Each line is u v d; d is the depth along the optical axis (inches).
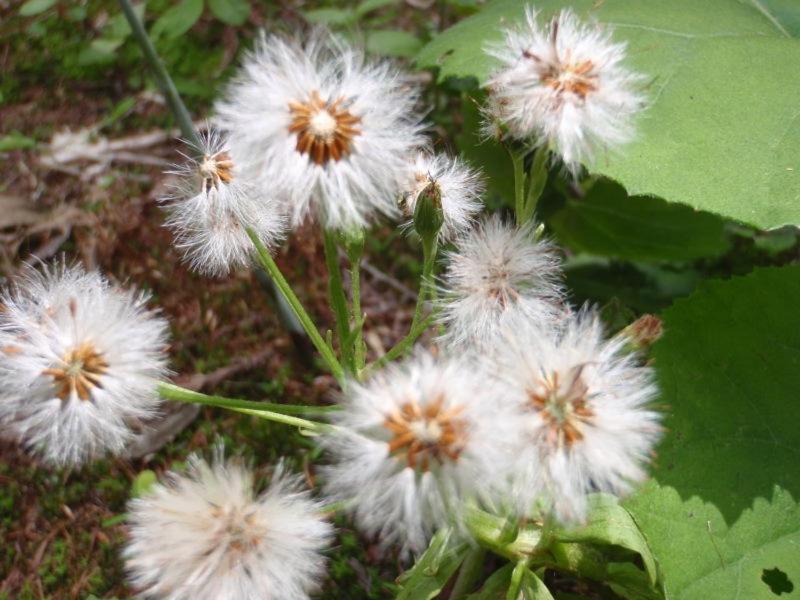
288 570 3.2
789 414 4.5
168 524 3.1
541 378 3.1
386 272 7.0
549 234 7.0
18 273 6.3
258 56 3.3
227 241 4.0
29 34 8.7
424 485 2.8
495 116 3.6
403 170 3.3
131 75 8.2
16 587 5.1
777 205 4.2
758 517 4.2
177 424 5.8
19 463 5.6
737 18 5.0
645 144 4.5
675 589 4.1
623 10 5.0
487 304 3.8
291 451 5.8
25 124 7.7
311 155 3.1
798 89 4.5
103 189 7.1
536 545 3.7
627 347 3.6
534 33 3.6
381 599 5.0
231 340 6.4
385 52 7.1
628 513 3.7
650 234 6.6
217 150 4.1
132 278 6.6
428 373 2.9
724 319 4.8
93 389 3.2
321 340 3.8
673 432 4.5
